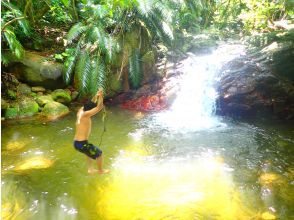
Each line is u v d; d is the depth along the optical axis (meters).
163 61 8.93
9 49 7.39
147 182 4.46
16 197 4.06
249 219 3.62
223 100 7.42
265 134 6.23
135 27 8.45
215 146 5.67
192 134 6.24
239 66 7.92
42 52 8.30
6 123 6.58
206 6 12.17
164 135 6.18
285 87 7.30
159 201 4.00
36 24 8.69
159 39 9.50
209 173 4.73
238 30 12.12
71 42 7.99
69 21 9.24
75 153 5.32
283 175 4.65
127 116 7.29
